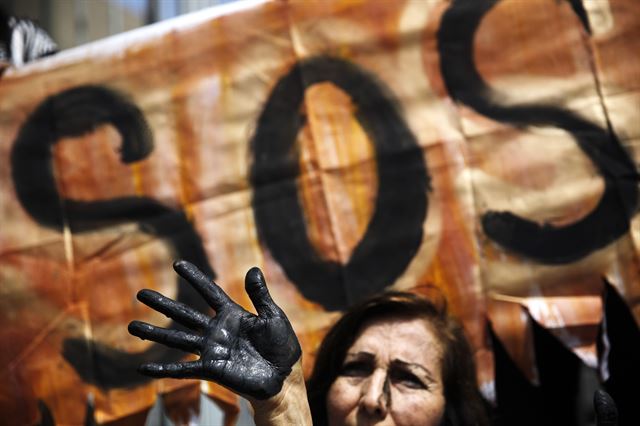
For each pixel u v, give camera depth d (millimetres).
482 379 2141
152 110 2400
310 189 2279
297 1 2332
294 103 2311
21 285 2424
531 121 2176
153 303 1541
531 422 2557
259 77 2340
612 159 2123
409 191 2229
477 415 2020
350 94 2281
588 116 2145
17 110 2494
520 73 2195
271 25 2344
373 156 2256
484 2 2229
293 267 2270
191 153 2361
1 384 2400
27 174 2465
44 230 2436
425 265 2197
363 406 1916
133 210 2387
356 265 2234
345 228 2252
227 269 2305
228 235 2314
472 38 2227
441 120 2229
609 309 2352
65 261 2412
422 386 1951
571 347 2094
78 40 3627
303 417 1542
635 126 2119
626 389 2379
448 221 2197
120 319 2363
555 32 2186
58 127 2463
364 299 2166
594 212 2121
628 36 2148
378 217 2236
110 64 2445
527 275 2141
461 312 2170
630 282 2082
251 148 2326
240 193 2322
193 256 2334
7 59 2826
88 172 2428
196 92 2371
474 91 2217
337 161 2271
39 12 3627
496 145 2188
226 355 1519
